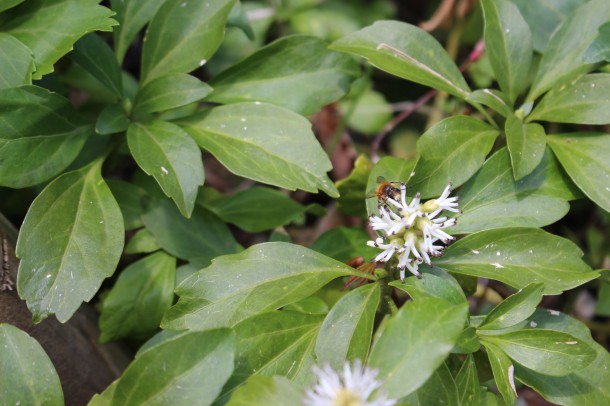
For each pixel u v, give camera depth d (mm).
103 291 614
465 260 539
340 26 718
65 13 553
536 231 537
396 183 544
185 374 503
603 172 547
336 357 517
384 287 538
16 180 543
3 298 542
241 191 613
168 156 554
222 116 571
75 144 558
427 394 514
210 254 589
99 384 584
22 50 544
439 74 567
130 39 582
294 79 584
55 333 561
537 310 538
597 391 526
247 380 510
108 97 641
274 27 722
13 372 519
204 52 570
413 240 518
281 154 562
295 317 531
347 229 598
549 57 576
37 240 535
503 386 516
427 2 754
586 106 559
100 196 550
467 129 554
